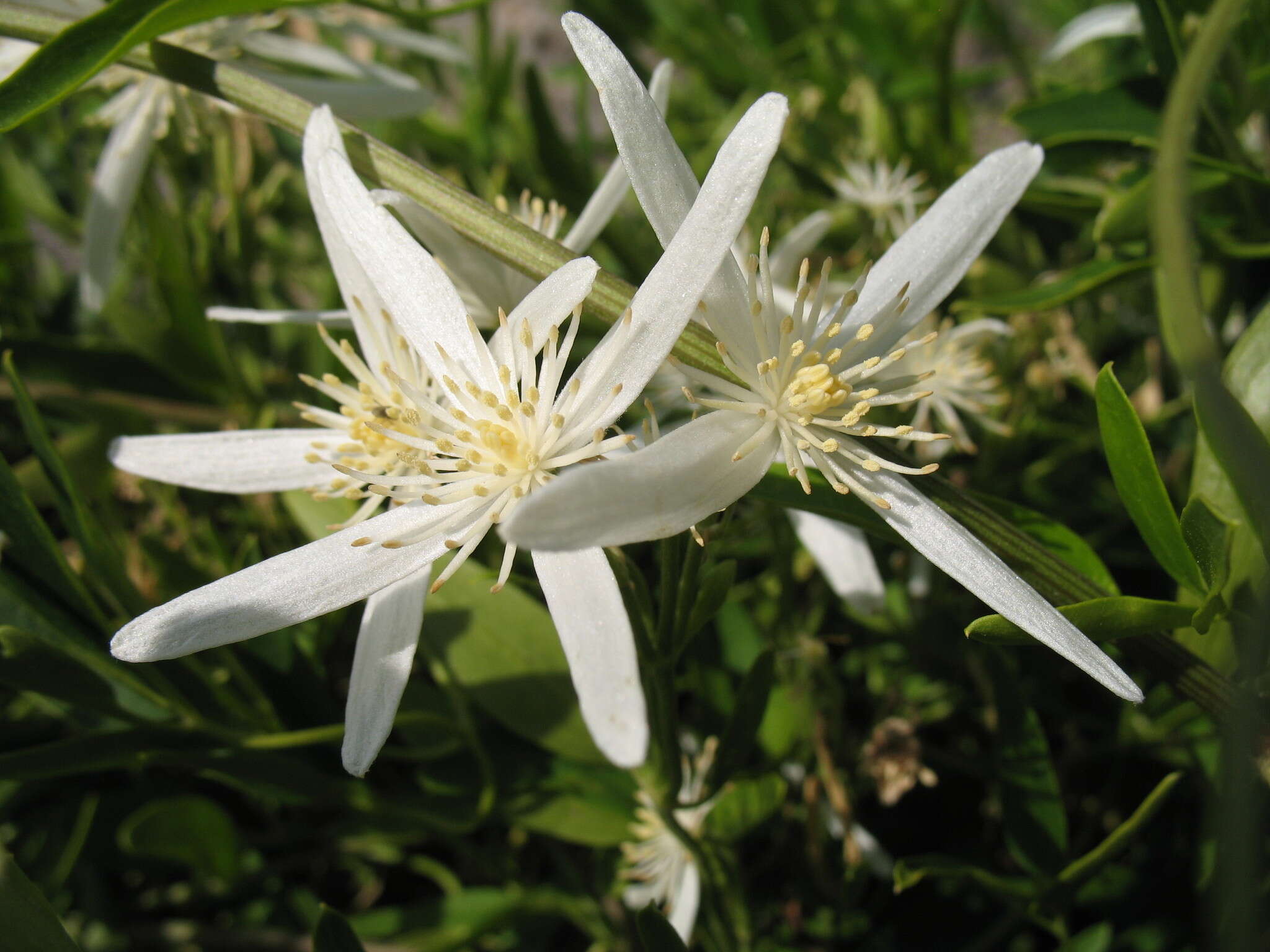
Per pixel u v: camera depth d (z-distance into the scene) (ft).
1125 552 0.26
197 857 0.21
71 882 0.25
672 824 0.18
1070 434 0.27
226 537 0.28
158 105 0.24
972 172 0.16
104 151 0.24
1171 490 0.26
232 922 0.26
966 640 0.23
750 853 0.25
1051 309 0.21
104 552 0.19
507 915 0.22
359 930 0.22
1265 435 0.16
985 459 0.26
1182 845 0.23
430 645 0.19
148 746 0.19
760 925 0.23
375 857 0.26
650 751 0.18
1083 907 0.23
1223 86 0.21
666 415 0.21
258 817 0.27
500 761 0.21
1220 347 0.24
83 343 0.27
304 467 0.16
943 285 0.15
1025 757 0.18
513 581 0.20
